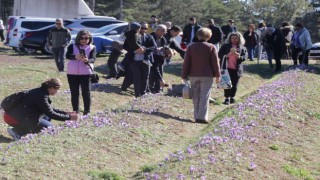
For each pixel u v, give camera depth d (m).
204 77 10.64
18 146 7.88
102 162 7.66
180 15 79.19
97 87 14.87
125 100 14.05
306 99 12.99
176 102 12.39
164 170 7.05
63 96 13.10
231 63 13.15
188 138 9.58
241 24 92.25
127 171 7.51
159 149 8.71
